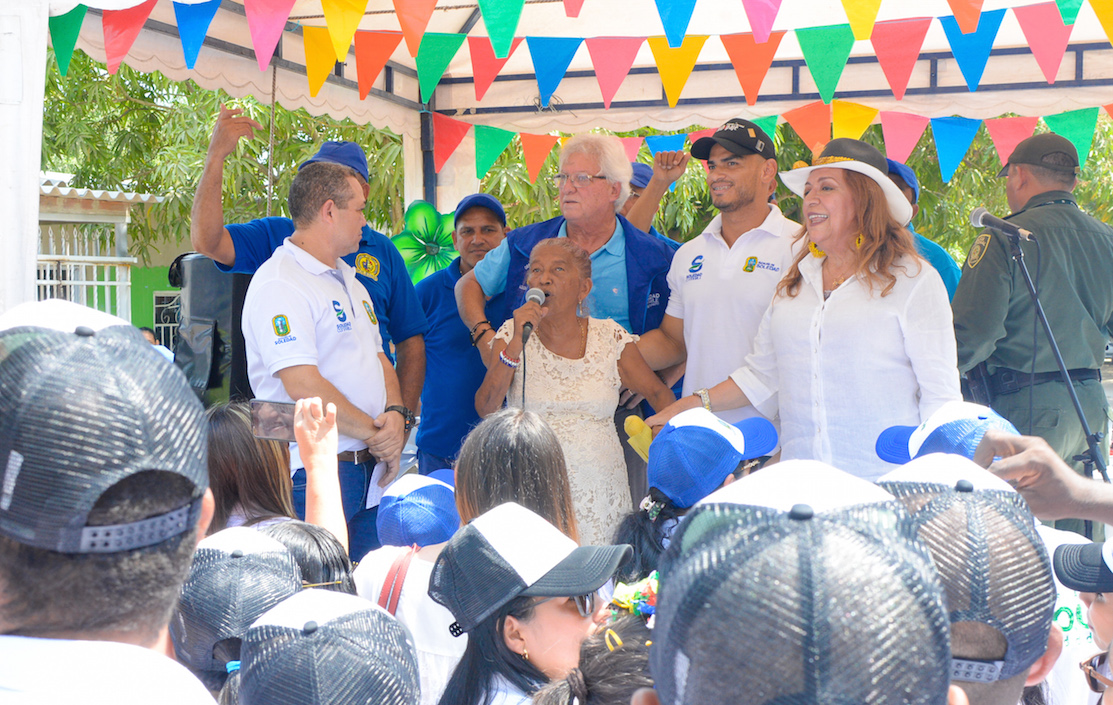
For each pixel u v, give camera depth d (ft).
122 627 2.78
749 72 14.79
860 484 2.56
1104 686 4.83
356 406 10.12
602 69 14.47
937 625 2.20
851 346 8.98
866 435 9.00
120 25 12.03
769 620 2.11
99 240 35.68
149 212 34.30
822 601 2.11
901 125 17.54
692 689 2.21
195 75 13.65
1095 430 11.16
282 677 4.03
